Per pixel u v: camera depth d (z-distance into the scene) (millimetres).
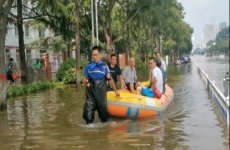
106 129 7074
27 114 9219
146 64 42562
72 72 19328
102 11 22797
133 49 41469
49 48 32875
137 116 8172
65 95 13688
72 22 20500
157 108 8586
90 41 26406
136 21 33094
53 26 20594
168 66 45875
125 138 6250
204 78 18109
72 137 6430
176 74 26594
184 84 17422
